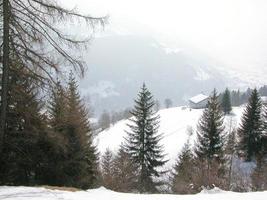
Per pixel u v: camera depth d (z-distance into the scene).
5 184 19.69
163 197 12.48
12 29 15.26
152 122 44.00
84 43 15.73
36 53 15.52
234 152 55.94
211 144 46.59
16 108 18.41
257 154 54.72
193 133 84.94
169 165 61.03
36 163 21.70
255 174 31.48
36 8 15.02
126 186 32.78
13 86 17.48
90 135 31.58
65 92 16.98
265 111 61.44
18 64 15.91
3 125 17.22
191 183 24.31
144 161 43.03
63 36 15.49
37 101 18.94
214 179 25.03
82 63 15.91
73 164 25.47
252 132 58.78
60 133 23.17
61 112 22.22
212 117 47.19
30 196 11.39
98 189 15.62
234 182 32.28
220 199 11.88
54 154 22.80
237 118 98.75
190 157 45.38
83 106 30.16
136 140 44.88
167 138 85.50
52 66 15.66
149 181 40.88
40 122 20.66
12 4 15.02
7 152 19.47
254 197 11.96
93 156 31.45
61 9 15.03
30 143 20.72
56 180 23.41
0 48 15.87
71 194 12.54
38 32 15.23
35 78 15.95
